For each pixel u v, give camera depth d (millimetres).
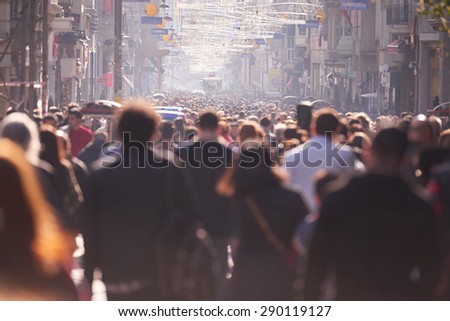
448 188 19078
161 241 18297
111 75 184875
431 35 116188
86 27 156625
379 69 149750
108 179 18562
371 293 15383
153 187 18531
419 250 15484
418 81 122938
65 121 55250
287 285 19125
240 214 19328
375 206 15344
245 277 19141
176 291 18250
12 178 12695
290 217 19172
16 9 92375
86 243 18641
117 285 18531
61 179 26219
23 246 12984
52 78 135250
